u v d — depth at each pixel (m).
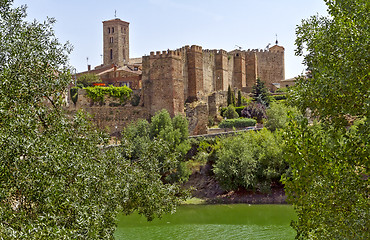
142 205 26.03
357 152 17.12
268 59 147.25
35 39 20.38
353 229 16.83
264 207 56.78
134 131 74.62
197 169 69.56
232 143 64.25
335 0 18.44
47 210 16.69
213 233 42.91
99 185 21.00
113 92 90.44
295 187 18.53
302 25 20.92
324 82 17.48
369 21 16.58
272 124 75.50
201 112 91.19
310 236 18.89
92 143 22.52
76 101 88.56
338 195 17.66
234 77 127.31
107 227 22.02
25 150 15.95
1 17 20.53
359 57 16.42
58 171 16.95
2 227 14.73
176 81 91.31
